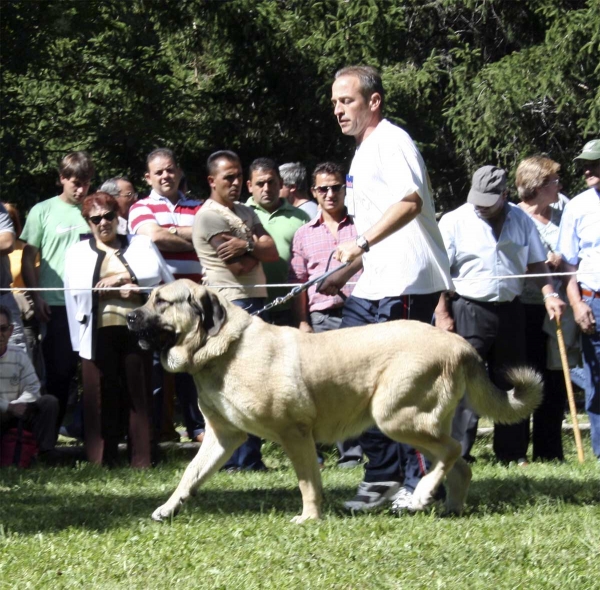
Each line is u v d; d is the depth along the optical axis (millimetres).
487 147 17578
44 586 4906
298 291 6598
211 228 8312
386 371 6254
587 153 8734
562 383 9273
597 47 16719
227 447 6555
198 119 19297
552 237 9656
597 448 8953
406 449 6742
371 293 6715
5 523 6273
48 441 9109
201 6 18672
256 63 18797
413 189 6320
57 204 9695
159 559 5312
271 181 9586
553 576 4898
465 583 4828
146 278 8625
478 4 18797
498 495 6914
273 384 6145
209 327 6246
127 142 18219
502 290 8672
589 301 8773
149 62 18922
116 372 8766
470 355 6410
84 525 6152
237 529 5855
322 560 5207
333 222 9141
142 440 8734
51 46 17750
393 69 18391
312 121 18953
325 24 18344
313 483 6285
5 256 9234
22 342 9195
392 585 4809
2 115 16578
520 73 17172
